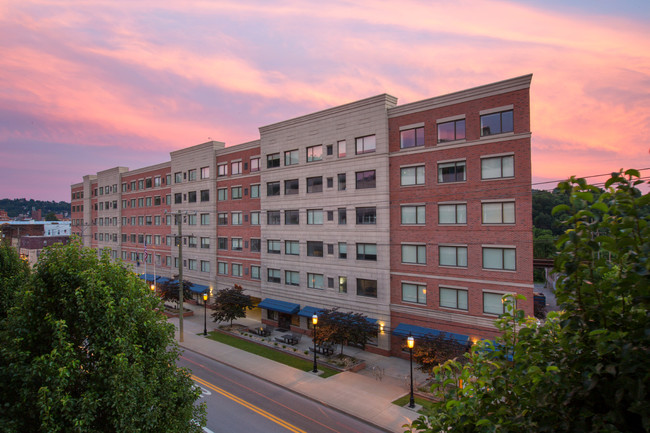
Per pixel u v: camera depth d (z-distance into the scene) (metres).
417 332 26.55
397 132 29.39
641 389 3.28
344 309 32.12
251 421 19.09
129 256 63.50
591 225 3.89
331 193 33.16
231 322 37.22
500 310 24.73
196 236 48.97
